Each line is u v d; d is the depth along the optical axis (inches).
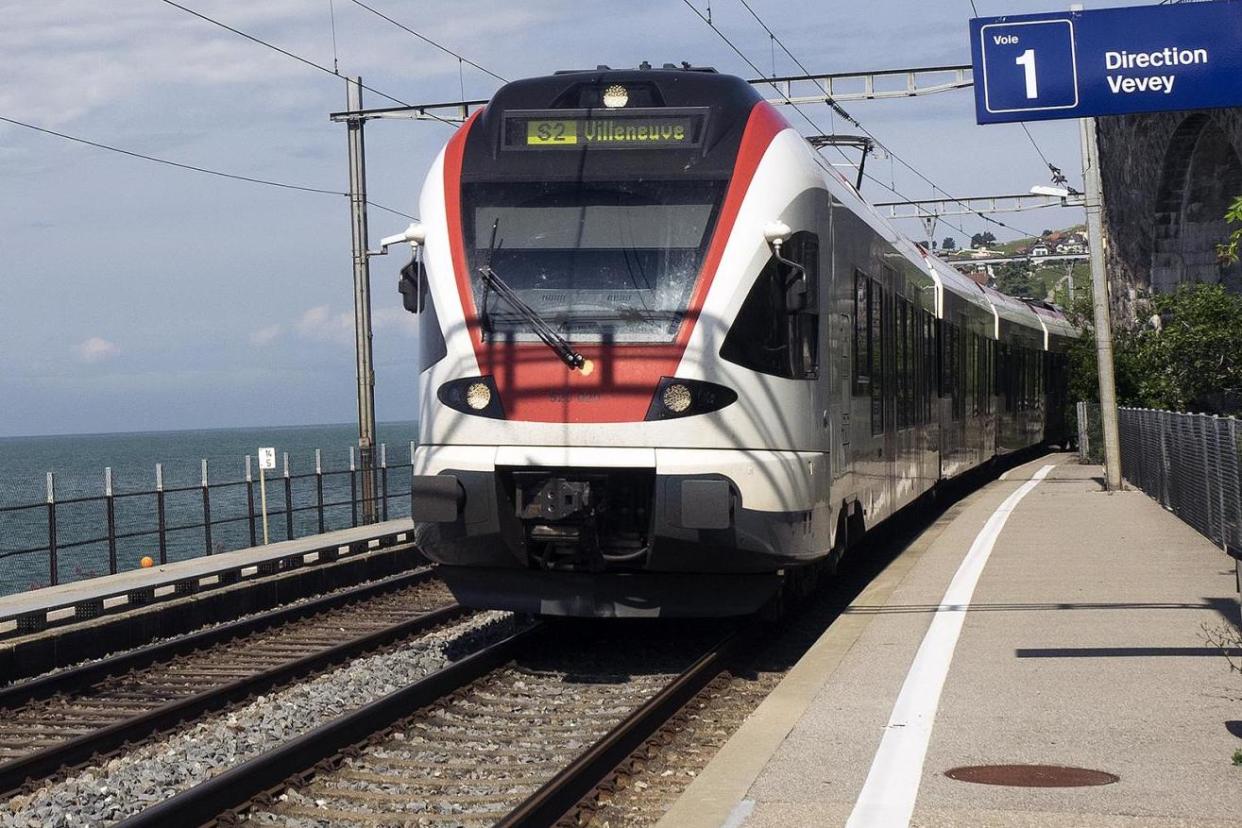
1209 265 1505.9
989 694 353.7
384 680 460.1
